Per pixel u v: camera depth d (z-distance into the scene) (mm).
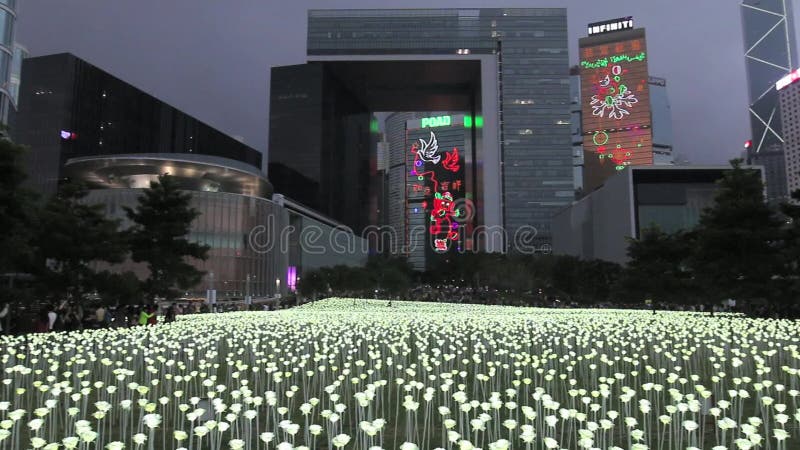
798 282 27359
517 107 167375
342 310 39688
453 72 180750
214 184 79875
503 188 163750
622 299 42500
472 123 194250
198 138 139875
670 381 9219
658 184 80875
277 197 103875
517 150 164875
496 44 172000
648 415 9711
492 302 58250
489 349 17422
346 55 172875
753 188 29812
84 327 24672
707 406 8477
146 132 120938
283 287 86312
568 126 166000
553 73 169500
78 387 12398
